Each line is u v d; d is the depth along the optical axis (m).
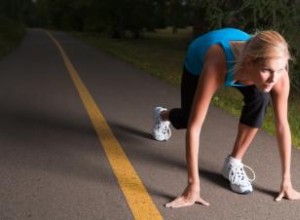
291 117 7.28
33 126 5.40
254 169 4.17
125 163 4.20
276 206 3.43
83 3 38.06
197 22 22.62
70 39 29.91
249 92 3.54
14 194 3.51
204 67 3.20
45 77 9.57
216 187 3.72
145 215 3.22
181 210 3.30
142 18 35.88
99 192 3.58
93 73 10.63
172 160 4.32
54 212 3.25
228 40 3.28
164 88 8.64
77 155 4.40
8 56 14.71
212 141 5.04
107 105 6.71
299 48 8.62
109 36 36.22
